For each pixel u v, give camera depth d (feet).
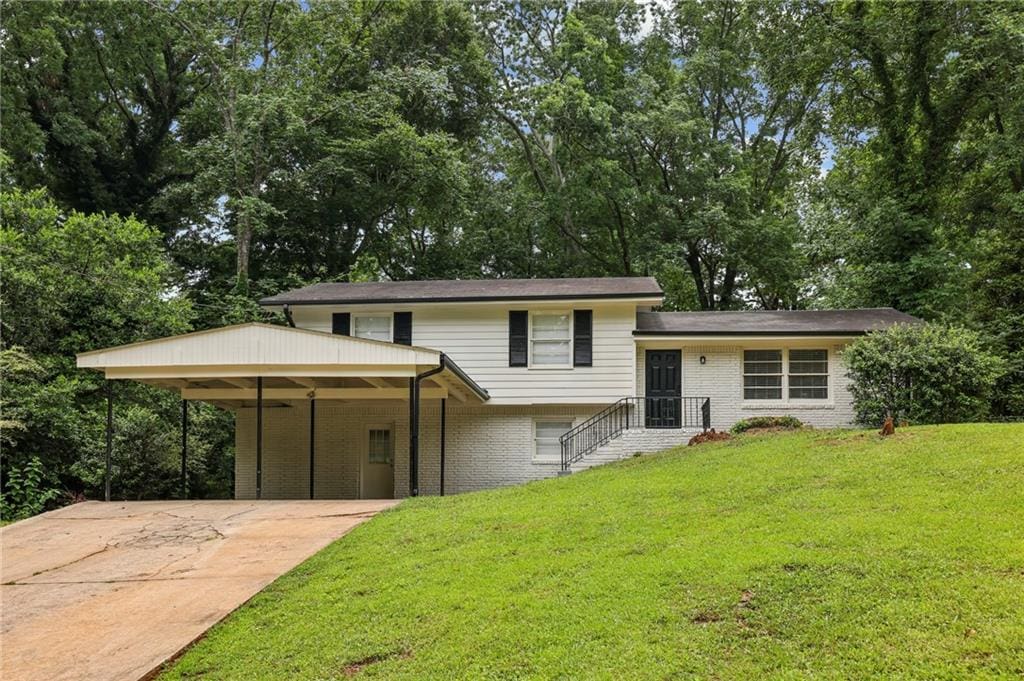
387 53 96.73
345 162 86.94
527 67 101.24
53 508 48.91
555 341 58.49
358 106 86.48
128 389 57.88
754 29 88.89
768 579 19.51
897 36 76.28
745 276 103.24
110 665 18.93
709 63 96.89
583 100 85.66
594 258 101.71
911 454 32.14
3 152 67.26
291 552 28.86
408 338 59.26
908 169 78.28
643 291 56.34
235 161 79.61
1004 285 59.88
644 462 42.27
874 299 75.92
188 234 98.68
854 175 91.45
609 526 26.96
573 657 16.44
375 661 17.58
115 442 52.90
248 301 77.05
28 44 83.20
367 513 35.50
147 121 103.24
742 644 16.37
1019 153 71.26
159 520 36.94
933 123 78.59
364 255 90.48
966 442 32.94
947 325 57.06
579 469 52.37
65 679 18.21
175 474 59.16
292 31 87.61
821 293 82.23
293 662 18.04
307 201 88.74
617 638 17.11
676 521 26.66
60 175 93.15
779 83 86.58
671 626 17.48
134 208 97.40
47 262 54.13
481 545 26.18
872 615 16.84
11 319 51.80
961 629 15.72
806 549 21.53
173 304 62.39
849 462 32.42
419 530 29.55
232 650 19.27
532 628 18.13
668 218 93.25
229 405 62.39
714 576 20.08
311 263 95.50
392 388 51.03
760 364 58.08
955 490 25.98
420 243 108.06
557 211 95.14
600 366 57.57
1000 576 18.03
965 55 73.26
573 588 20.51
